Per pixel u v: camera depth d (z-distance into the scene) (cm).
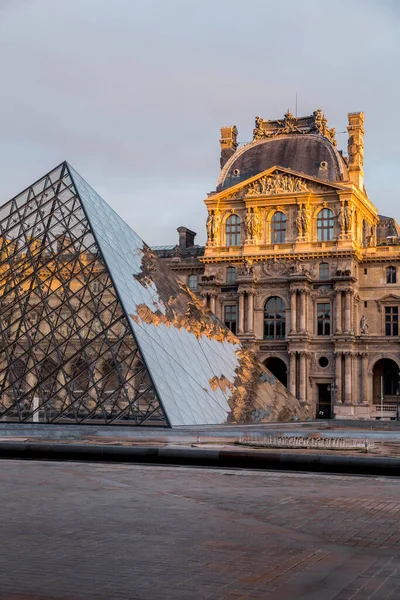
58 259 7144
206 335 7781
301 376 13400
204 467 4100
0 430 6162
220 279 14262
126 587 1731
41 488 3247
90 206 7631
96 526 2423
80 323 6681
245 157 14788
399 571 1898
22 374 6588
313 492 3164
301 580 1808
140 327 6631
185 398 6500
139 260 7625
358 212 14112
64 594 1672
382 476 3772
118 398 6234
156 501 2912
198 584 1761
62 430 6206
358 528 2411
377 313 13838
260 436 5912
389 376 14325
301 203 13762
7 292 7088
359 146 14425
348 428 8556
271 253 13812
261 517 2591
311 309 13650
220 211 14400
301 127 15062
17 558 1991
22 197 7981
